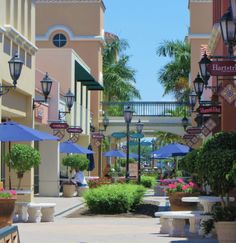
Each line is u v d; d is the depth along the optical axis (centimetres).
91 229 1741
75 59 3850
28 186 2569
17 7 2405
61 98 3456
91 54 4869
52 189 3341
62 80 3706
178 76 5762
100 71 4994
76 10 4891
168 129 4941
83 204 2722
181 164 2303
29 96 2630
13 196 1667
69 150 3425
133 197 2302
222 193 1372
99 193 2281
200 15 4891
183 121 4200
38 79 3125
